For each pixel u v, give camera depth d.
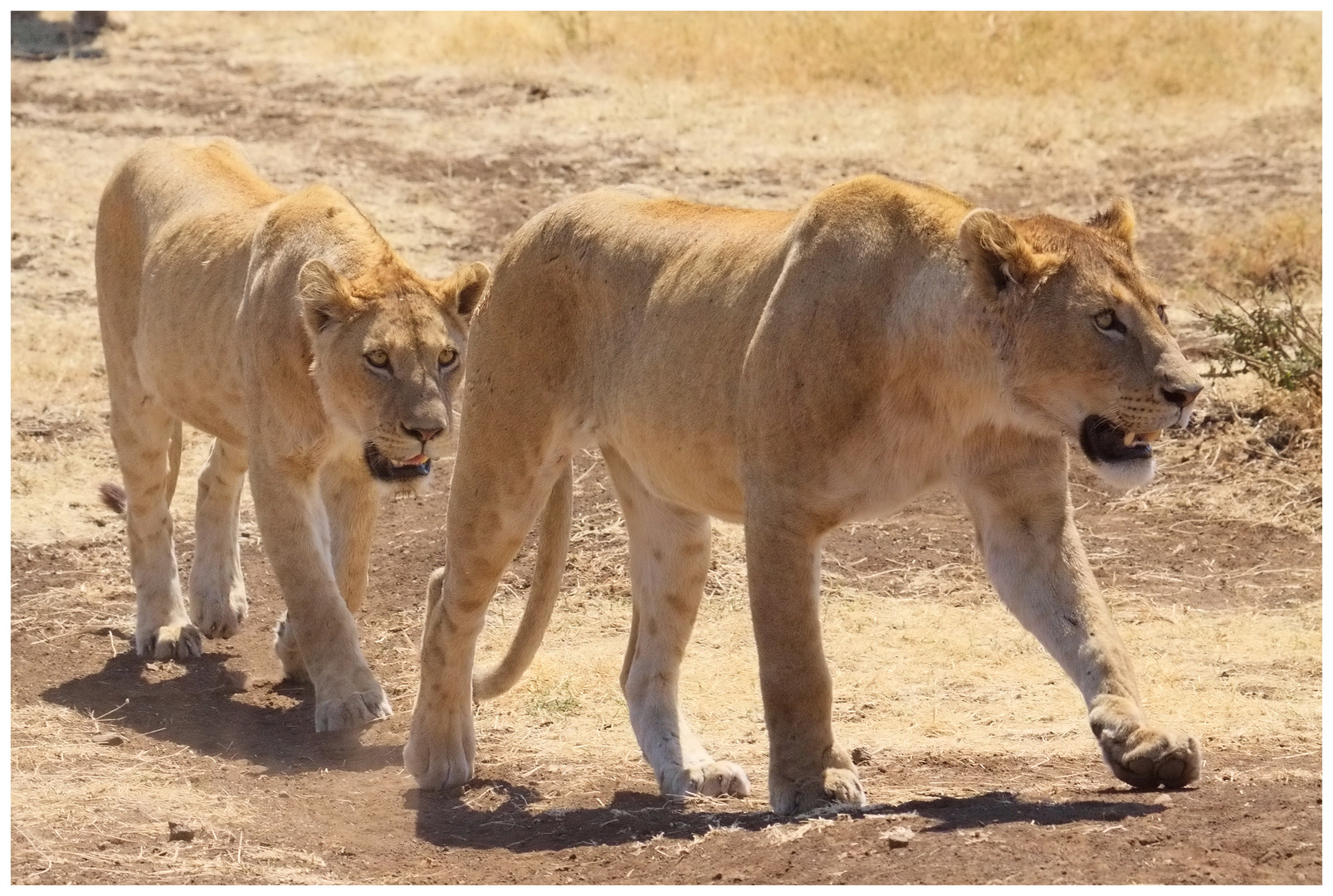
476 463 9.75
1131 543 14.96
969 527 15.45
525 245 9.70
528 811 9.47
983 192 24.23
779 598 8.26
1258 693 11.33
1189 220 23.17
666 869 7.67
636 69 30.67
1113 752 7.77
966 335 7.91
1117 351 7.70
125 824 8.91
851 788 8.21
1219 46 30.56
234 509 13.53
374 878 8.16
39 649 13.15
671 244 9.22
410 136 27.62
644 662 10.01
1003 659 12.36
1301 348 17.03
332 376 11.02
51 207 24.42
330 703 11.28
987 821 7.58
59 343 20.11
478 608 9.95
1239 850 6.90
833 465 8.16
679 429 8.91
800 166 25.39
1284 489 15.75
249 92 30.78
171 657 13.02
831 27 31.25
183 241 12.92
